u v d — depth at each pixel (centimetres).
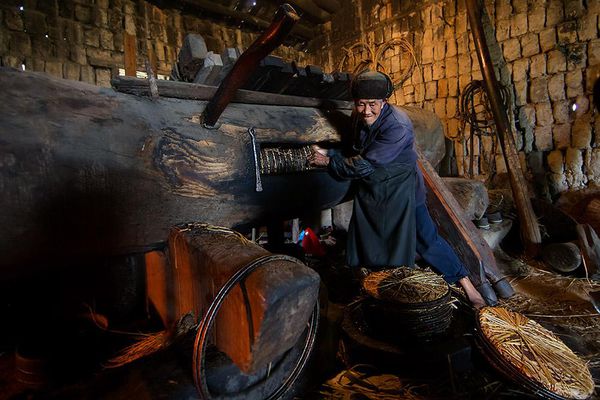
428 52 493
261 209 209
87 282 183
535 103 403
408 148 203
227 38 579
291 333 104
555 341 158
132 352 159
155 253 181
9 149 123
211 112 171
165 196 164
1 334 172
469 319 201
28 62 411
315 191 240
